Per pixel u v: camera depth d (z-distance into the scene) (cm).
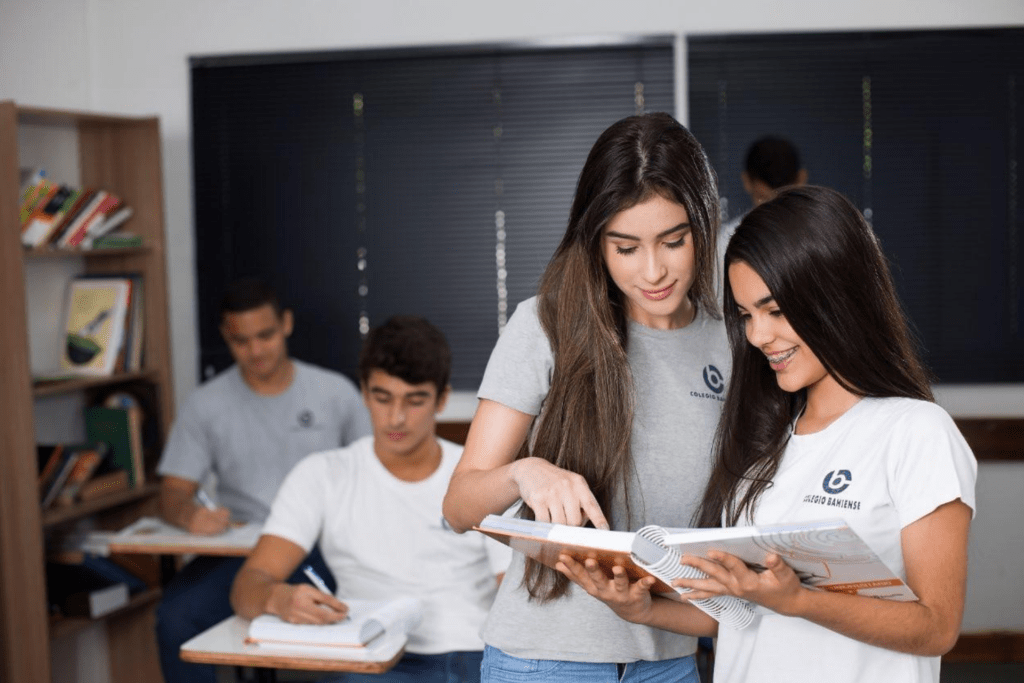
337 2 434
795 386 146
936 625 130
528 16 429
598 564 137
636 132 145
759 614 151
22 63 386
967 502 135
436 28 432
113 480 375
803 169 423
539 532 132
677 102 430
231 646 227
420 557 262
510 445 158
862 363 142
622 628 160
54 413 383
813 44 425
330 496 267
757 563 124
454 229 441
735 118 429
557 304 153
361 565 264
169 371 401
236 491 375
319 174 443
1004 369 432
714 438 159
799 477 148
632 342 160
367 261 445
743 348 154
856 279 141
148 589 396
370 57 434
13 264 326
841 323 141
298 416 376
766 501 150
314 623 231
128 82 443
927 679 142
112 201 378
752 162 395
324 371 387
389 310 445
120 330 385
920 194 429
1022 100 425
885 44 424
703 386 162
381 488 266
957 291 431
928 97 426
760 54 427
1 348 327
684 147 145
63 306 394
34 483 329
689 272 147
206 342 450
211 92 443
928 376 157
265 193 445
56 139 389
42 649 333
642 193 142
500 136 436
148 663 405
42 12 402
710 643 312
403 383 258
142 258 399
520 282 439
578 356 151
